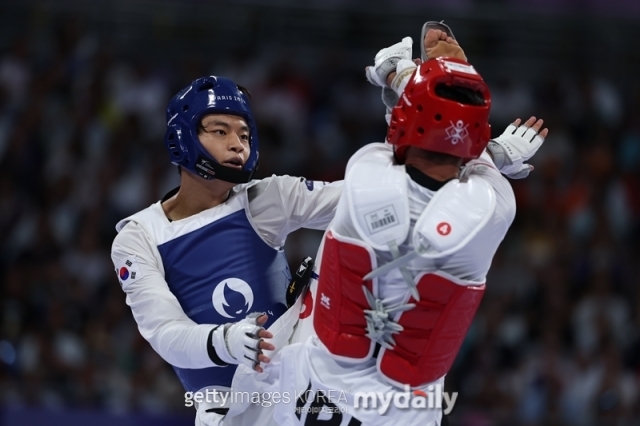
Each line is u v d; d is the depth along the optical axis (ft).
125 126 73.77
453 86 21.72
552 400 58.95
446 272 21.38
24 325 60.29
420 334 21.98
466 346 60.85
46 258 64.64
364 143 76.54
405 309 21.66
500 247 69.87
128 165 71.20
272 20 83.76
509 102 80.12
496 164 24.27
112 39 81.76
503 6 85.71
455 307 21.70
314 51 82.64
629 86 83.56
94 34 81.41
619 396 59.00
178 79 78.54
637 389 59.98
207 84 26.40
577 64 83.87
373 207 21.44
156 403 54.90
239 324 22.88
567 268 67.92
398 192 21.43
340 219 22.02
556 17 85.51
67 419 52.08
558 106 80.69
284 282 27.04
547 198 73.36
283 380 23.73
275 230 27.07
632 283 67.67
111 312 61.11
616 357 60.80
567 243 70.08
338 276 22.07
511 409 57.88
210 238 26.22
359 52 82.58
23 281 63.00
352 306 22.20
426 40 24.85
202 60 81.10
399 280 21.57
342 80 80.38
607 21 85.71
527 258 68.85
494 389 58.54
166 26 82.89
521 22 84.84
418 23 83.66
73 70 77.25
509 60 83.41
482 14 84.69
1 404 53.11
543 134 25.26
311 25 83.61
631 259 69.97
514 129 25.23
